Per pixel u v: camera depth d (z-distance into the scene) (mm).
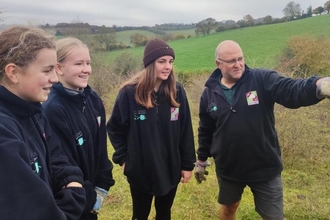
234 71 2201
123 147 2420
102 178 1967
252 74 2221
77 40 1776
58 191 1336
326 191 4027
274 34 26875
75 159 1696
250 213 3359
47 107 1619
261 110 2184
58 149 1542
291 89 1910
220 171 2473
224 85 2336
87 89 1852
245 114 2203
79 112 1754
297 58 12305
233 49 2172
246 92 2201
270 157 2264
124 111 2285
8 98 1054
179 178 2449
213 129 2576
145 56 2170
